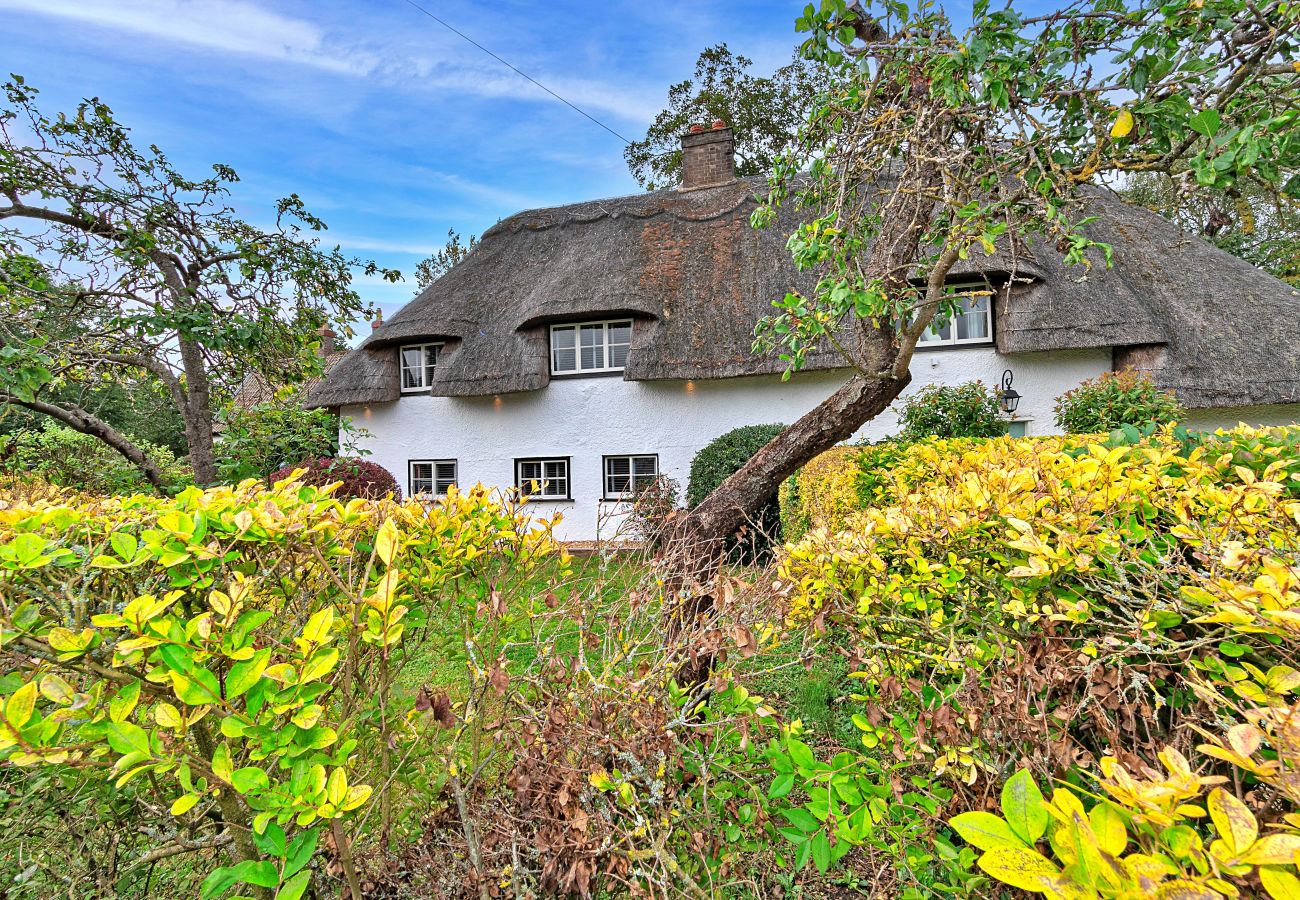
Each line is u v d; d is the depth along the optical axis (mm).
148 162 3949
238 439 4340
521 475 9750
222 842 1427
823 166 2777
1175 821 613
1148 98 1713
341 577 1490
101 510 1560
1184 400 6816
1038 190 1946
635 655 1584
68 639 981
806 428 2906
